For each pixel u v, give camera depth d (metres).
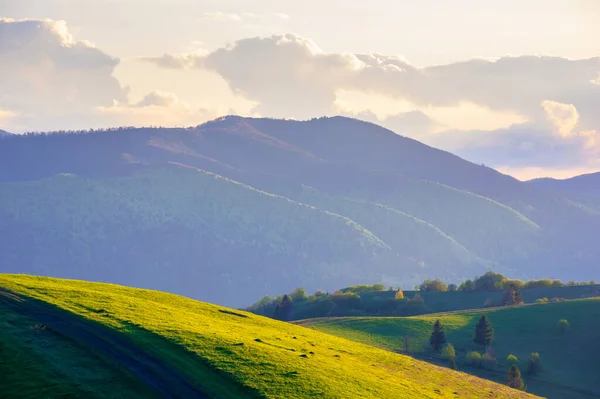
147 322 78.12
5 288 84.19
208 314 95.62
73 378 60.16
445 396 77.50
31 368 60.50
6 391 56.34
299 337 93.06
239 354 71.44
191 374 64.31
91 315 77.31
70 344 67.31
